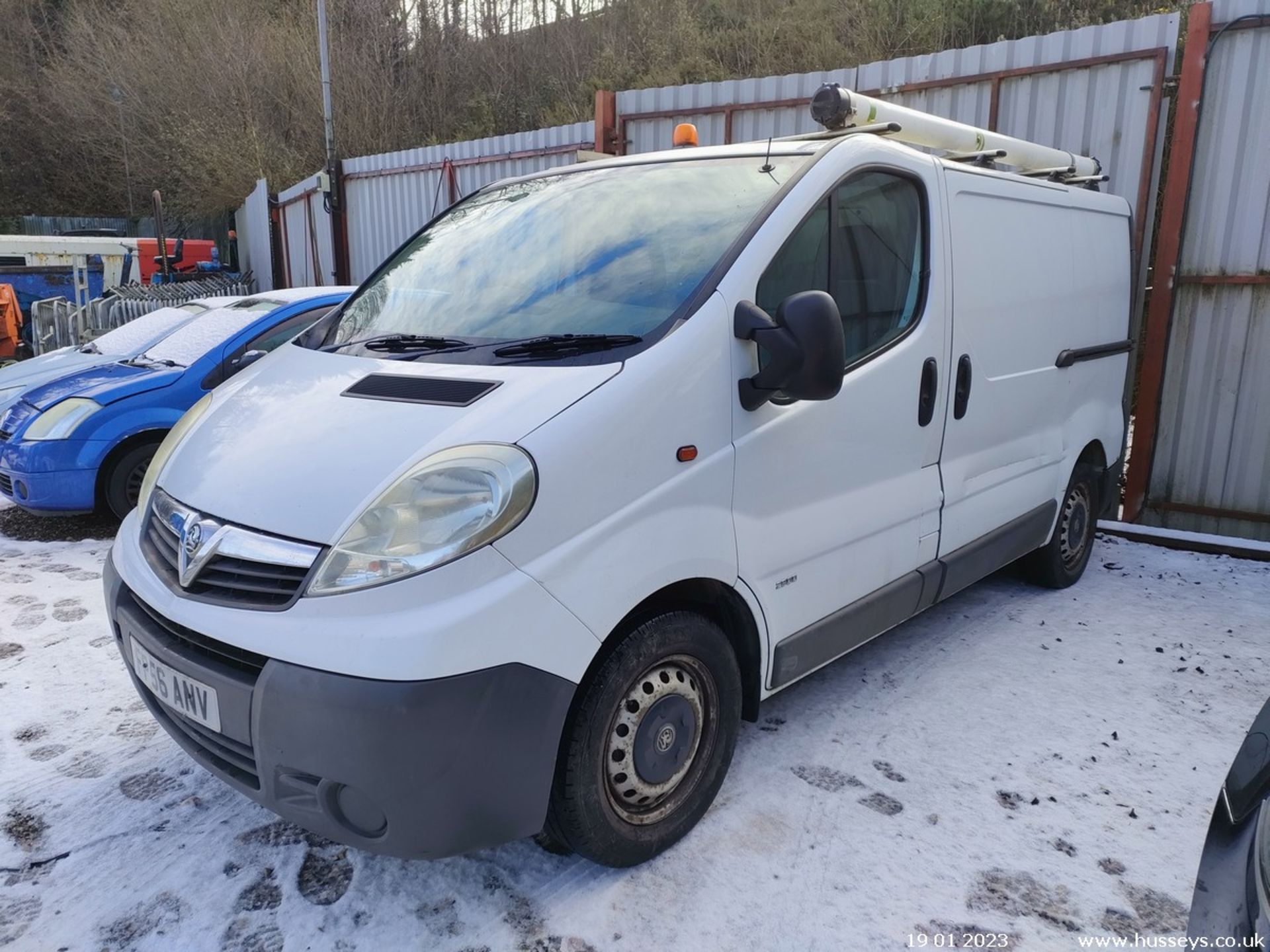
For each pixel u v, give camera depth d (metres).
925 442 3.27
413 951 2.23
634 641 2.32
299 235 13.51
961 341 3.40
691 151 3.25
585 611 2.15
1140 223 5.53
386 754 1.92
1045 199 4.02
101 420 5.43
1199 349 5.46
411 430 2.24
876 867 2.53
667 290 2.60
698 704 2.57
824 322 2.34
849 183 2.93
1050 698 3.50
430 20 19.39
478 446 2.11
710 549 2.45
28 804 2.81
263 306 6.27
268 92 20.17
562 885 2.45
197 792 2.88
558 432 2.15
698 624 2.50
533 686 2.06
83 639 3.98
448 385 2.40
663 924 2.31
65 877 2.48
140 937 2.27
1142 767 3.04
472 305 2.95
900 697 3.50
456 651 1.95
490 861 2.55
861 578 3.07
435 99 19.16
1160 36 5.28
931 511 3.36
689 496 2.39
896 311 3.13
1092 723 3.32
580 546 2.15
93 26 26.11
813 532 2.82
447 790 1.99
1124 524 5.73
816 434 2.76
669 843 2.56
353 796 2.03
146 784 2.92
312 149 19.27
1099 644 4.02
